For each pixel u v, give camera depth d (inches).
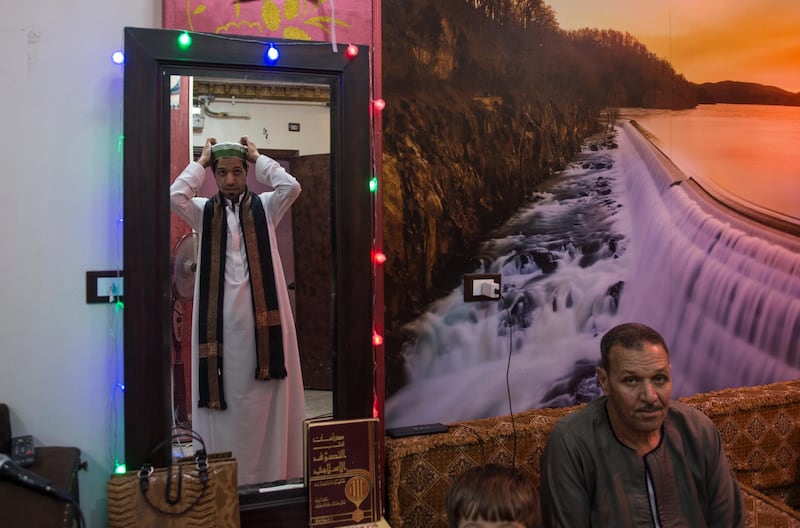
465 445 65.8
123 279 56.2
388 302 69.0
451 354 72.3
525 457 68.0
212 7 60.6
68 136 58.6
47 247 58.4
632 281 80.1
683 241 82.7
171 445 57.7
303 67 60.2
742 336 85.9
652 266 81.0
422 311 70.7
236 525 55.1
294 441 62.1
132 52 55.7
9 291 57.5
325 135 62.1
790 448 78.9
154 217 56.7
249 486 61.0
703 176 83.4
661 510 53.9
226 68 58.5
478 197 72.8
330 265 62.6
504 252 74.3
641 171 80.1
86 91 58.9
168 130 57.5
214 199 59.7
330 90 61.9
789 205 87.8
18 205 57.6
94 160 59.3
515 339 75.2
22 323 57.9
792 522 62.9
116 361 60.2
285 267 61.9
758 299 86.6
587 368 78.4
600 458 54.8
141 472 53.9
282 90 60.8
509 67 73.6
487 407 74.4
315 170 62.0
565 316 77.2
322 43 60.6
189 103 58.2
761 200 86.4
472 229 72.7
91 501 59.9
